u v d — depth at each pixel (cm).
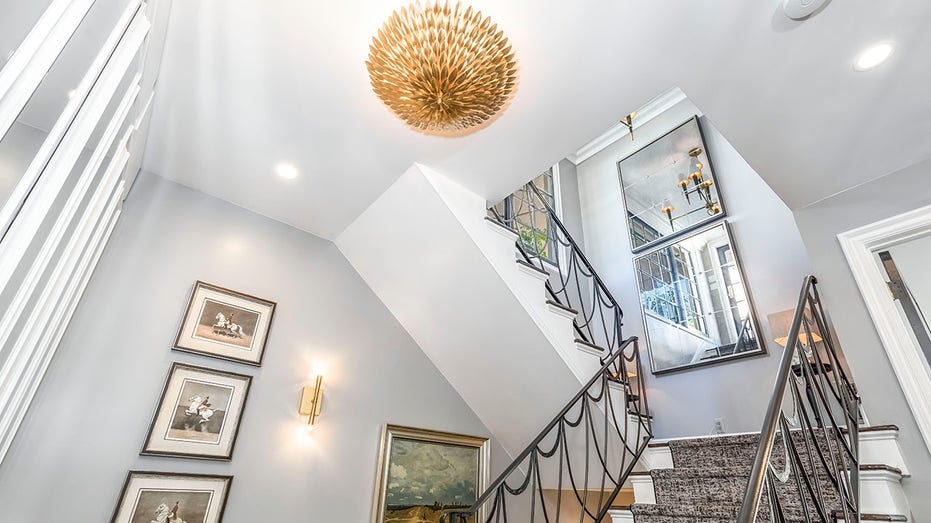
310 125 235
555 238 514
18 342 131
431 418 335
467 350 327
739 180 427
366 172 269
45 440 198
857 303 242
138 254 249
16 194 86
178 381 239
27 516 186
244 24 182
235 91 214
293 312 298
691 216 452
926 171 236
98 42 133
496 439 369
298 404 279
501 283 274
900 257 256
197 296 260
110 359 224
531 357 296
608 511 256
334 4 173
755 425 350
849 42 180
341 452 284
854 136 225
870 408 224
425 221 282
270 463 256
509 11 177
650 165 512
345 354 310
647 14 178
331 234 331
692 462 255
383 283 336
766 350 360
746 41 184
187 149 251
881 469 189
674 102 519
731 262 406
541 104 222
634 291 475
